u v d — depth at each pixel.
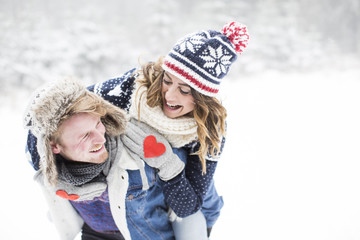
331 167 3.59
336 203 2.85
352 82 10.62
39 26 13.63
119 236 1.42
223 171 3.55
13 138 4.71
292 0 18.98
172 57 1.22
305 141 4.51
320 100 7.64
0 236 2.44
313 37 18.61
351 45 21.44
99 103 0.99
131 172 1.26
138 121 1.27
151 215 1.45
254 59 15.79
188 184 1.35
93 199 1.27
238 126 5.37
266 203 2.88
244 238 2.43
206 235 1.59
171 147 1.32
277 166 3.65
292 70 16.23
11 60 11.28
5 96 8.02
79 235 2.40
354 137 4.64
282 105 7.16
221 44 1.22
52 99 0.91
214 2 18.27
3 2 13.13
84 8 16.28
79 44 13.16
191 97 1.24
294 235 2.45
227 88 9.86
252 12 19.55
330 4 21.59
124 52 15.47
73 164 1.06
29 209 2.82
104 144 1.11
